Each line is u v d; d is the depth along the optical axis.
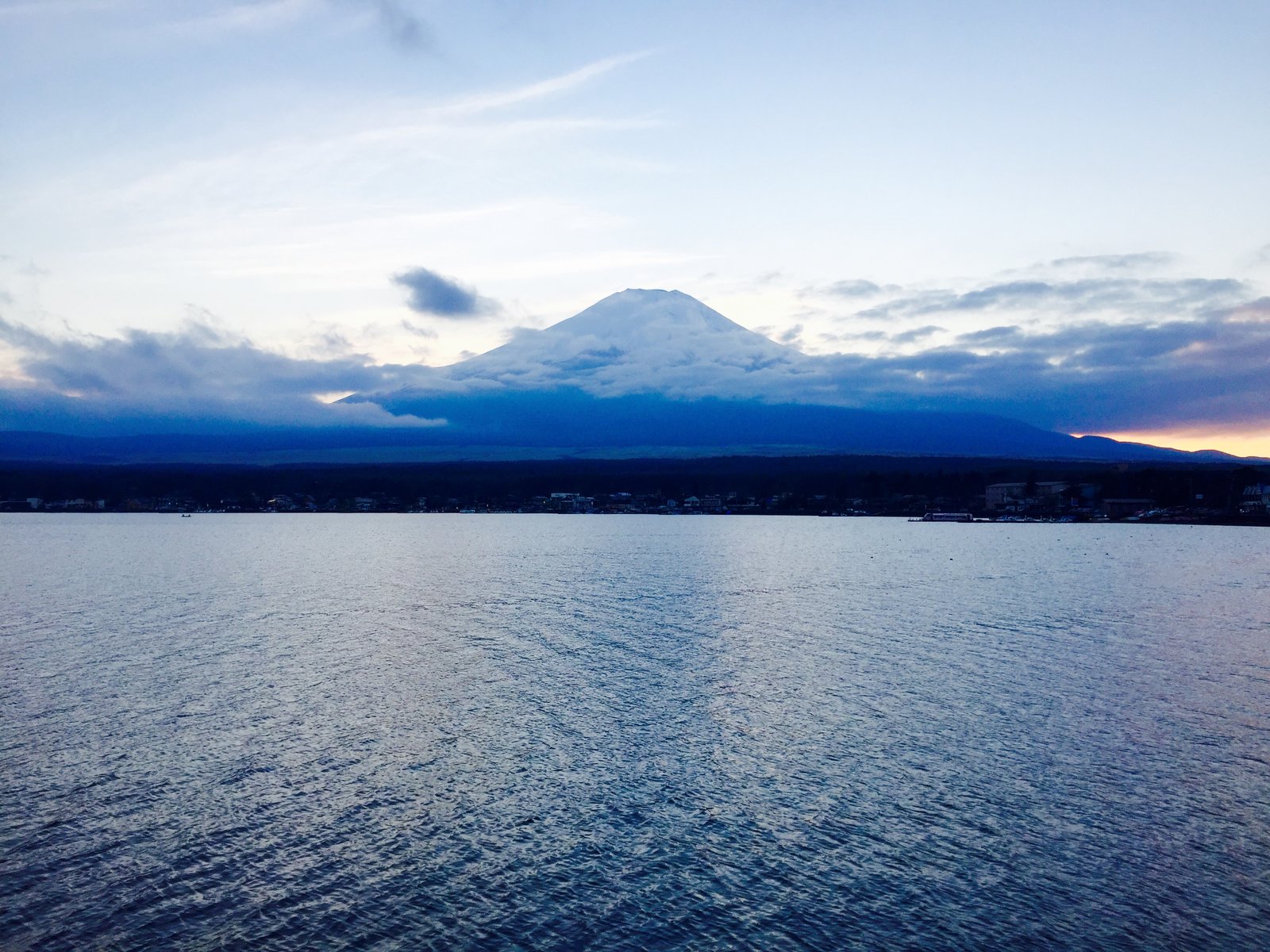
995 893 27.97
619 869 29.33
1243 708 47.22
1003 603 90.12
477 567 129.38
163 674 53.53
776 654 61.31
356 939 25.41
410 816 33.03
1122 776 37.12
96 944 25.05
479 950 25.02
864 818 33.09
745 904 27.34
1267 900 27.56
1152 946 25.28
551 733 42.44
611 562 140.38
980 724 44.09
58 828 31.58
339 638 66.44
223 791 35.00
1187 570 128.25
